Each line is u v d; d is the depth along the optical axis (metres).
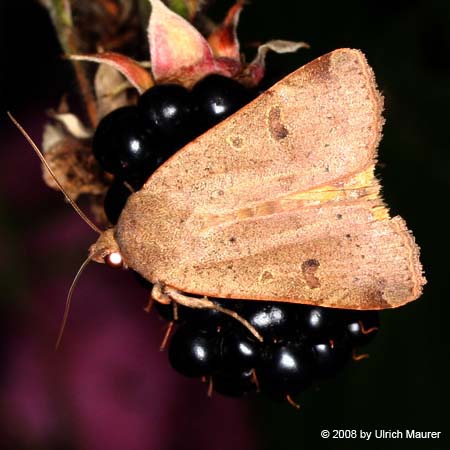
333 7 0.15
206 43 0.12
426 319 0.14
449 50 0.15
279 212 0.11
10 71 0.15
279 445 0.14
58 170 0.12
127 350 0.14
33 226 0.15
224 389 0.12
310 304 0.11
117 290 0.14
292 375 0.11
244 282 0.11
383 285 0.11
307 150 0.11
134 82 0.12
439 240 0.15
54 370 0.14
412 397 0.14
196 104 0.11
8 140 0.15
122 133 0.11
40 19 0.15
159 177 0.11
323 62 0.11
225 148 0.11
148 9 0.12
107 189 0.12
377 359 0.14
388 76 0.15
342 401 0.14
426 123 0.15
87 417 0.14
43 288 0.15
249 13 0.15
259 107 0.11
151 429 0.14
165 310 0.12
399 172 0.15
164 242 0.11
